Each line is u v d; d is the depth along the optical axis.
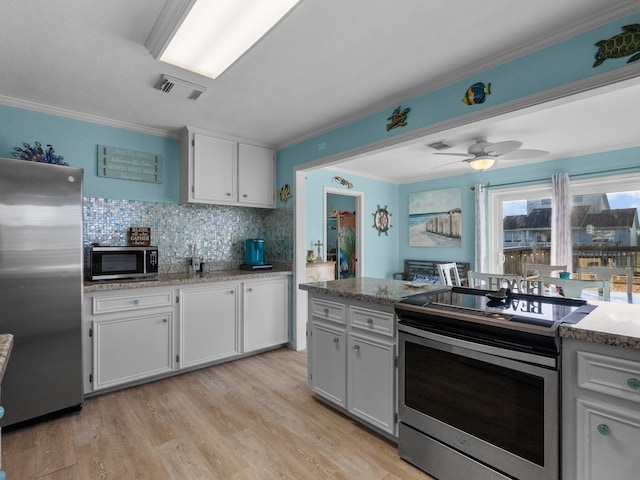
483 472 1.52
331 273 4.65
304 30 1.78
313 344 2.49
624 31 1.59
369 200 5.56
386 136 2.71
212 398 2.57
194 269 3.46
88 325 2.48
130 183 3.16
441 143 3.69
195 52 1.88
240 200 3.58
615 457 1.20
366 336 2.08
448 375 1.65
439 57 2.04
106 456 1.88
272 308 3.55
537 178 4.49
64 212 2.25
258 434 2.10
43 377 2.19
